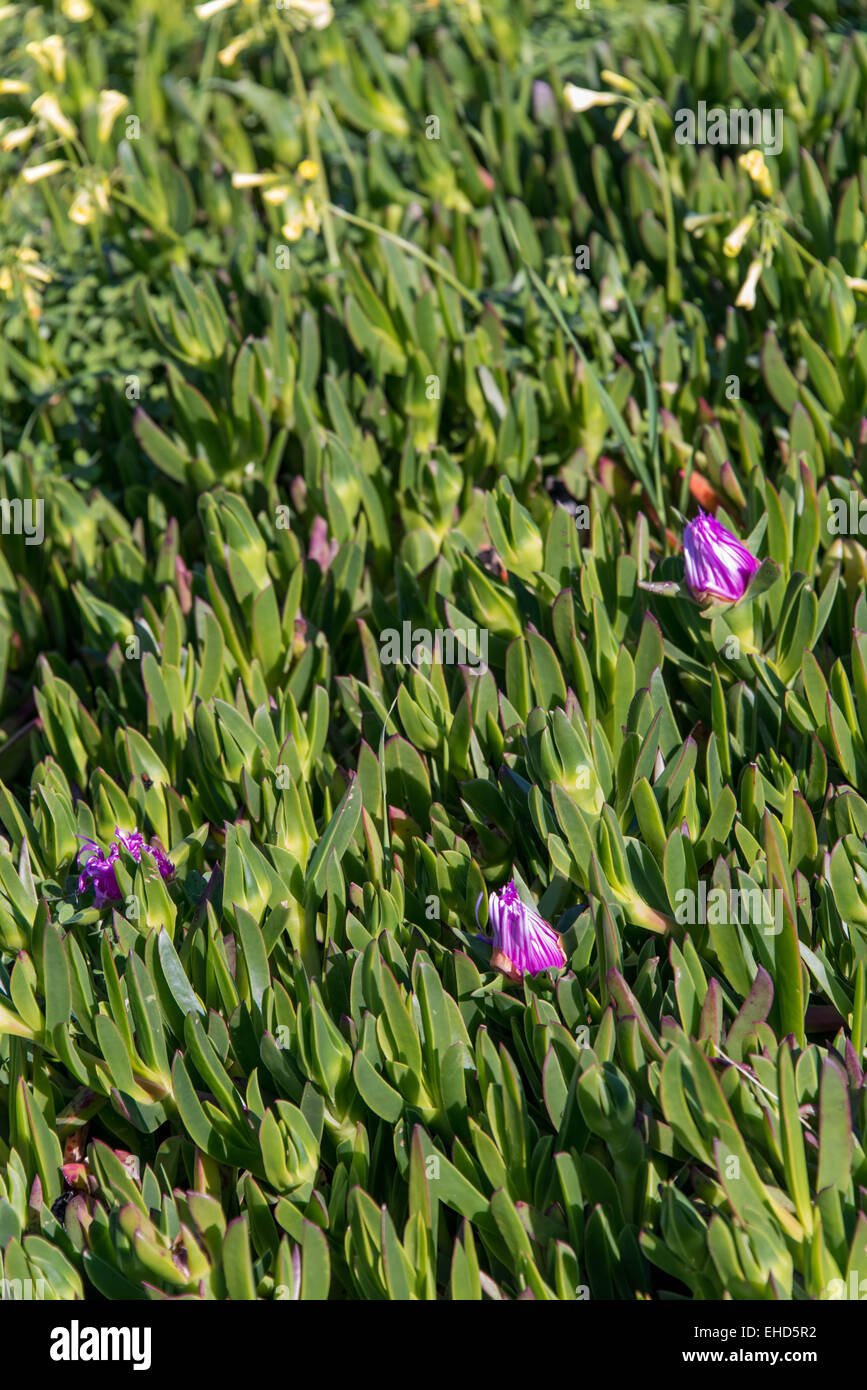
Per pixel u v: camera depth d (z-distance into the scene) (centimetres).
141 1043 196
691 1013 185
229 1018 200
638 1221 177
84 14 423
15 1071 203
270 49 457
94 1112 213
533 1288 165
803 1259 165
